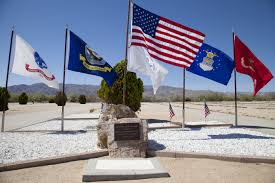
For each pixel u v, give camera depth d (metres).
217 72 11.51
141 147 7.87
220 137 11.17
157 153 8.11
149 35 10.37
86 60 10.94
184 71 13.70
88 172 6.15
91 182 5.92
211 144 9.60
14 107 36.72
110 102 15.23
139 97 15.68
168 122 16.64
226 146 9.25
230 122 16.80
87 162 7.46
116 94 15.17
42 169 6.86
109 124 7.91
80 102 55.34
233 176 6.28
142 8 10.38
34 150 8.59
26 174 6.44
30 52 11.97
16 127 14.52
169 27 10.62
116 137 7.83
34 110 30.12
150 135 11.74
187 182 5.88
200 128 14.19
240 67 12.45
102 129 8.84
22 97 47.94
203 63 11.45
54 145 9.39
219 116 21.58
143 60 10.25
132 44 10.18
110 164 6.87
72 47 10.88
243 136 11.41
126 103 15.26
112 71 11.35
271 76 11.70
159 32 10.52
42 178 6.16
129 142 7.84
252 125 15.28
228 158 7.66
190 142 10.00
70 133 12.31
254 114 23.44
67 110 30.64
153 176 6.17
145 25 10.34
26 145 9.38
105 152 8.16
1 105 25.09
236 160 7.58
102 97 15.74
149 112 26.70
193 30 10.77
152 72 10.31
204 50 11.44
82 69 10.90
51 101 59.56
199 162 7.48
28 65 11.94
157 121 17.33
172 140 10.45
